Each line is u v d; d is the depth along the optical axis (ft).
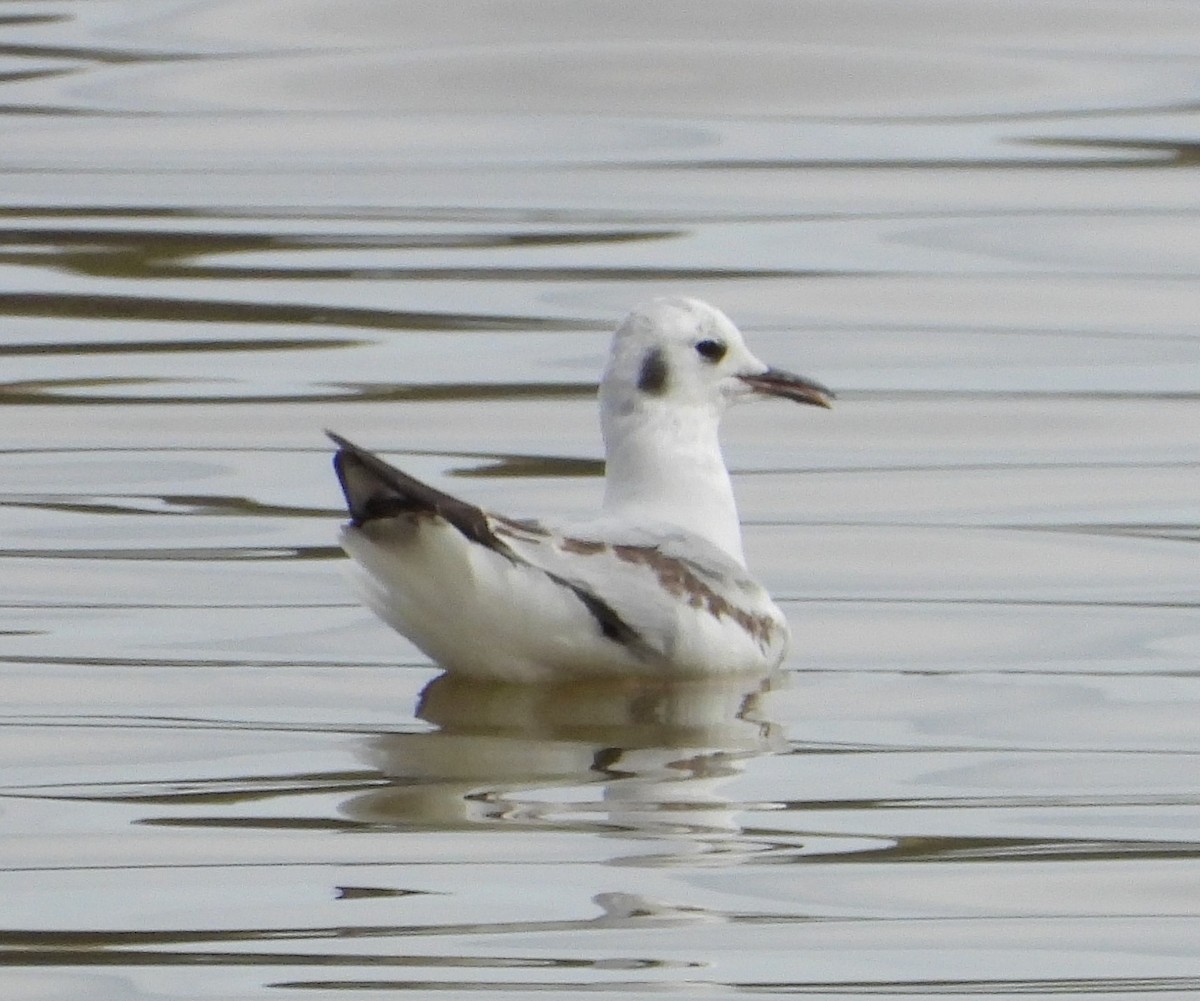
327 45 99.45
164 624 48.42
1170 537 55.62
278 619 48.78
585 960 32.37
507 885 34.76
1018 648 47.75
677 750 40.88
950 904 34.42
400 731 41.70
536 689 43.98
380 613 43.16
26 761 40.34
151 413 63.82
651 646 43.09
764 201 84.07
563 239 79.82
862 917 33.83
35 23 102.32
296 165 86.94
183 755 40.57
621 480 47.44
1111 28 102.58
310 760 40.24
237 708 43.19
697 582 43.62
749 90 96.22
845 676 45.70
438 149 89.35
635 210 82.84
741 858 35.94
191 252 77.82
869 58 98.78
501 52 98.78
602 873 35.22
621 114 93.71
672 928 33.37
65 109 91.61
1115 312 74.28
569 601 42.27
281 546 53.83
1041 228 81.46
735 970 32.14
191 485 58.39
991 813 38.01
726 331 47.44
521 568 41.96
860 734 42.04
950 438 63.98
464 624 42.32
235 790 38.73
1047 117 92.68
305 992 31.40
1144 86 95.81
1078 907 34.32
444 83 96.02
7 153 87.40
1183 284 76.59
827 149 89.81
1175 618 49.62
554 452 61.67
